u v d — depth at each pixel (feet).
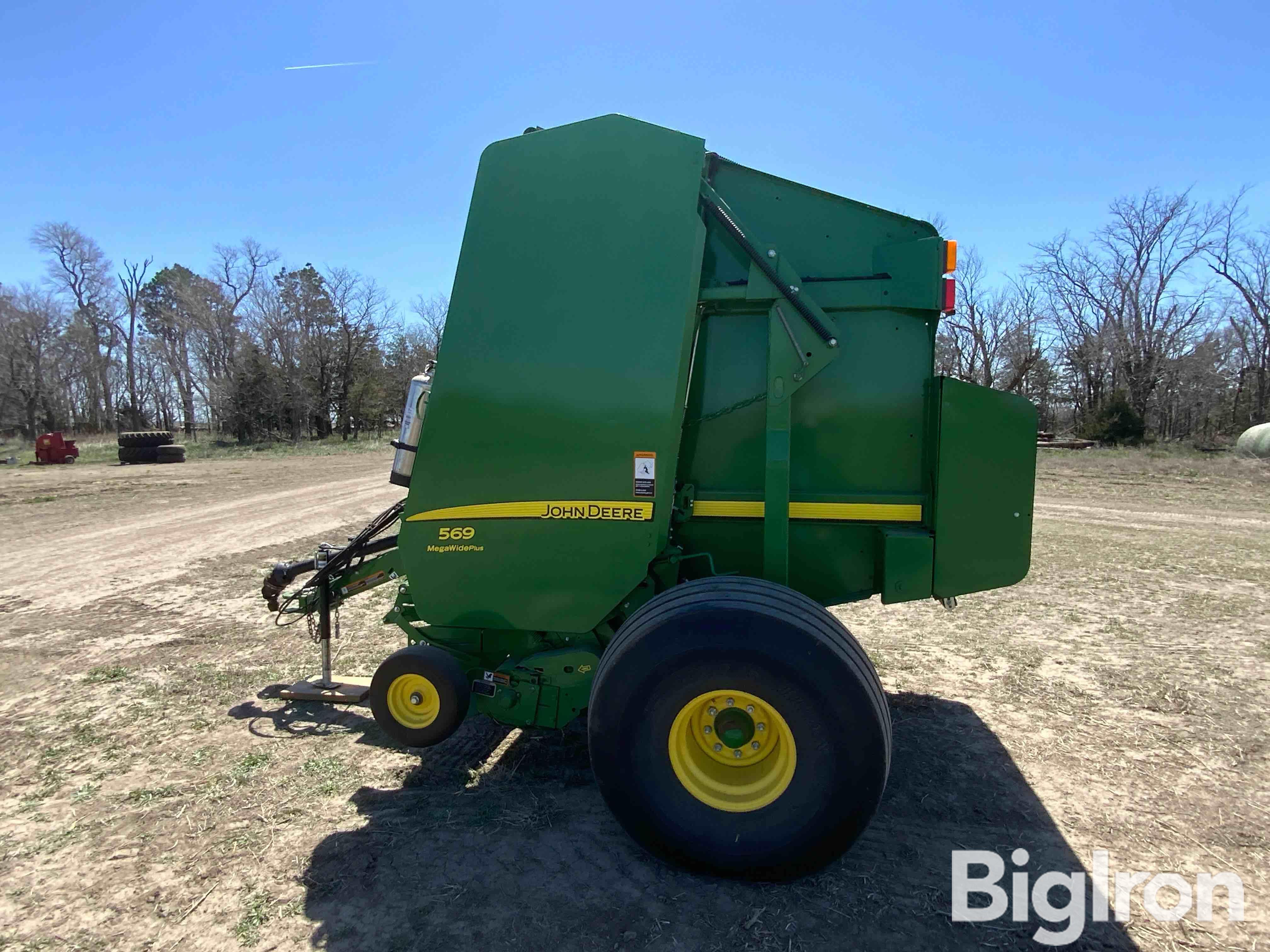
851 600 10.50
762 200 10.27
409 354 164.25
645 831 8.21
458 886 8.18
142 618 19.77
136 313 175.32
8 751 11.84
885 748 7.72
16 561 27.37
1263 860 8.69
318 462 81.87
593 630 9.98
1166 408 124.26
